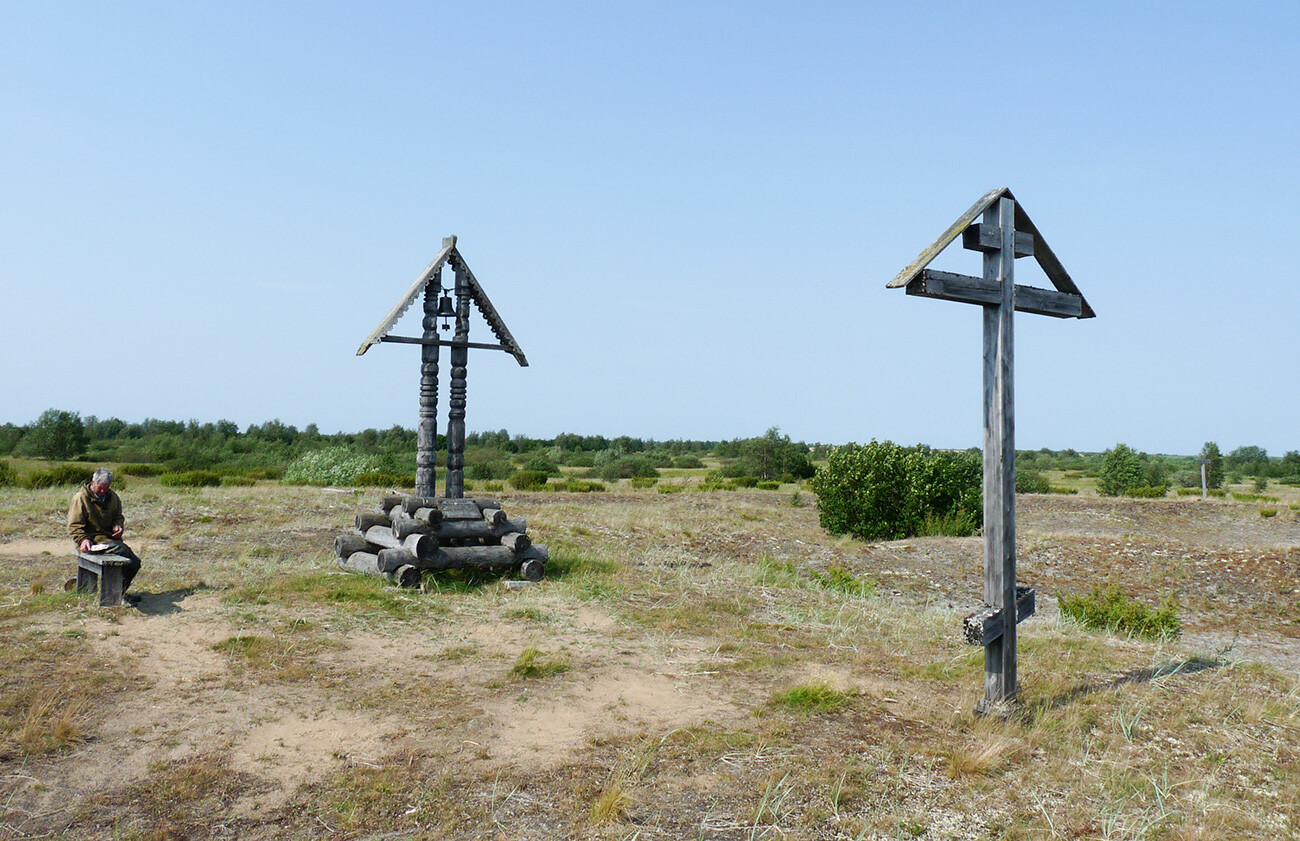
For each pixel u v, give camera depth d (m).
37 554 11.43
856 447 23.39
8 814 4.04
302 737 5.18
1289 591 15.55
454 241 10.68
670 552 16.23
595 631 8.23
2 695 5.50
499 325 10.95
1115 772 5.11
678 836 4.06
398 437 66.19
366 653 7.05
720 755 5.05
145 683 5.99
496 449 86.81
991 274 6.10
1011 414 6.08
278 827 4.05
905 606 13.20
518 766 4.79
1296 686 7.44
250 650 6.86
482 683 6.37
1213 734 5.91
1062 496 36.91
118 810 4.16
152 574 9.66
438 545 10.36
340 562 10.78
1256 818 4.62
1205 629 13.09
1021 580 16.48
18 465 46.62
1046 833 4.31
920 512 22.31
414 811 4.23
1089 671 7.49
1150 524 29.00
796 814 4.33
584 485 37.97
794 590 11.84
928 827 4.32
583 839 3.99
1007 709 5.94
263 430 73.00
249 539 13.36
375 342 10.11
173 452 62.84
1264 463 100.81
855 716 5.88
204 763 4.73
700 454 111.00
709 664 7.16
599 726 5.51
